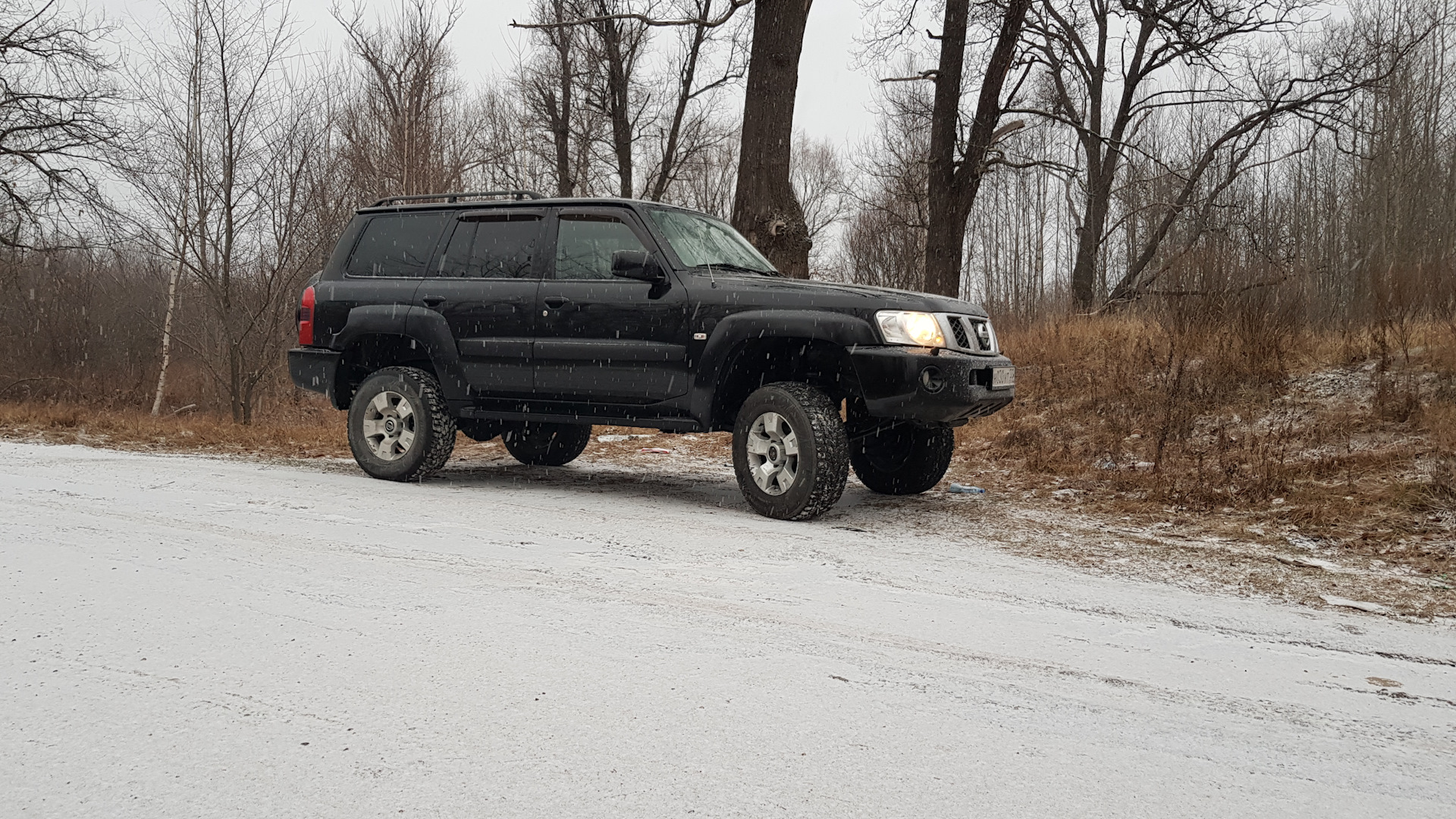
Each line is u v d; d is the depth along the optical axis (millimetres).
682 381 6699
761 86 12195
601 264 7070
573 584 4512
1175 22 20562
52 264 26938
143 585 4309
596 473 8789
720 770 2607
